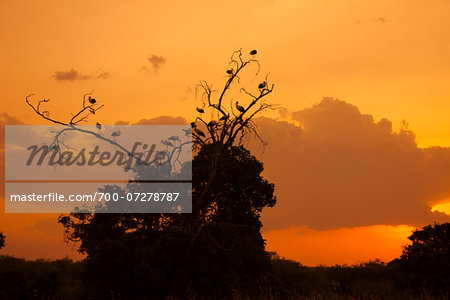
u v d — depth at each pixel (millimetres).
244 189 37812
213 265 26594
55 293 28438
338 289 27172
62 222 35250
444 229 40594
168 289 25250
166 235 27234
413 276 26562
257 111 31156
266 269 28250
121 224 34531
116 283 25859
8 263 33188
